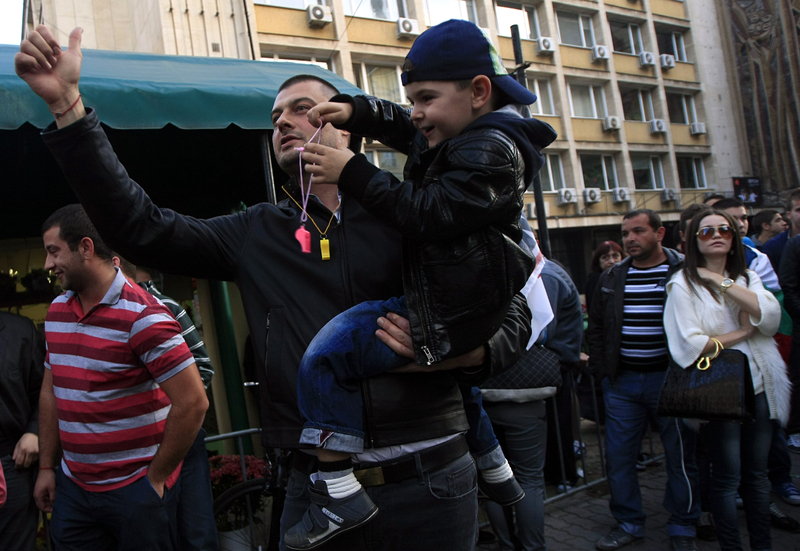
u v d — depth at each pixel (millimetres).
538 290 1912
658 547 3291
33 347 2502
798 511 3689
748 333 2781
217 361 5004
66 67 1200
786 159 24031
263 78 3578
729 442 2775
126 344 2029
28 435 2398
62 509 2123
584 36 20797
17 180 4004
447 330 1165
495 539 3574
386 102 1534
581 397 5172
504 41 18547
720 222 2820
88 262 2037
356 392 1292
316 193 1550
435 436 1355
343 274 1427
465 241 1146
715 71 24641
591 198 19547
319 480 1295
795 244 4078
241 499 3371
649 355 3293
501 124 1195
